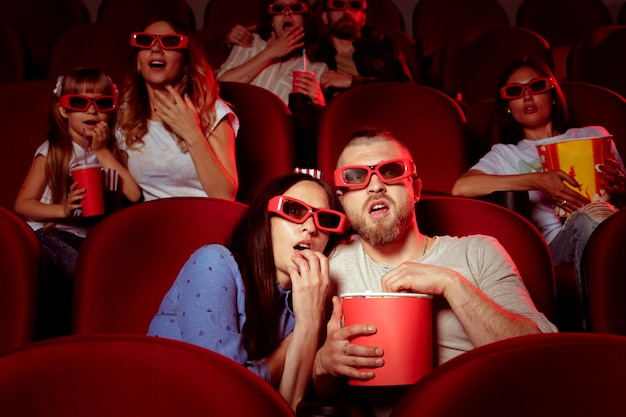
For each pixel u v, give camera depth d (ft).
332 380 2.81
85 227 4.49
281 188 3.08
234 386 1.69
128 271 3.09
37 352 1.65
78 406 1.61
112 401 1.63
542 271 3.42
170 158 4.68
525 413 1.57
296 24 7.01
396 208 3.17
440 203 3.56
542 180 4.57
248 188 5.07
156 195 4.72
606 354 1.61
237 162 5.12
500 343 1.69
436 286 2.89
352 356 2.55
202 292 2.76
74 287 3.07
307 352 2.84
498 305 3.04
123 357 1.67
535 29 9.68
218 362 1.72
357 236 3.43
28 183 4.64
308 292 2.86
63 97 4.59
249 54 7.12
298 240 3.01
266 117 5.18
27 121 5.02
